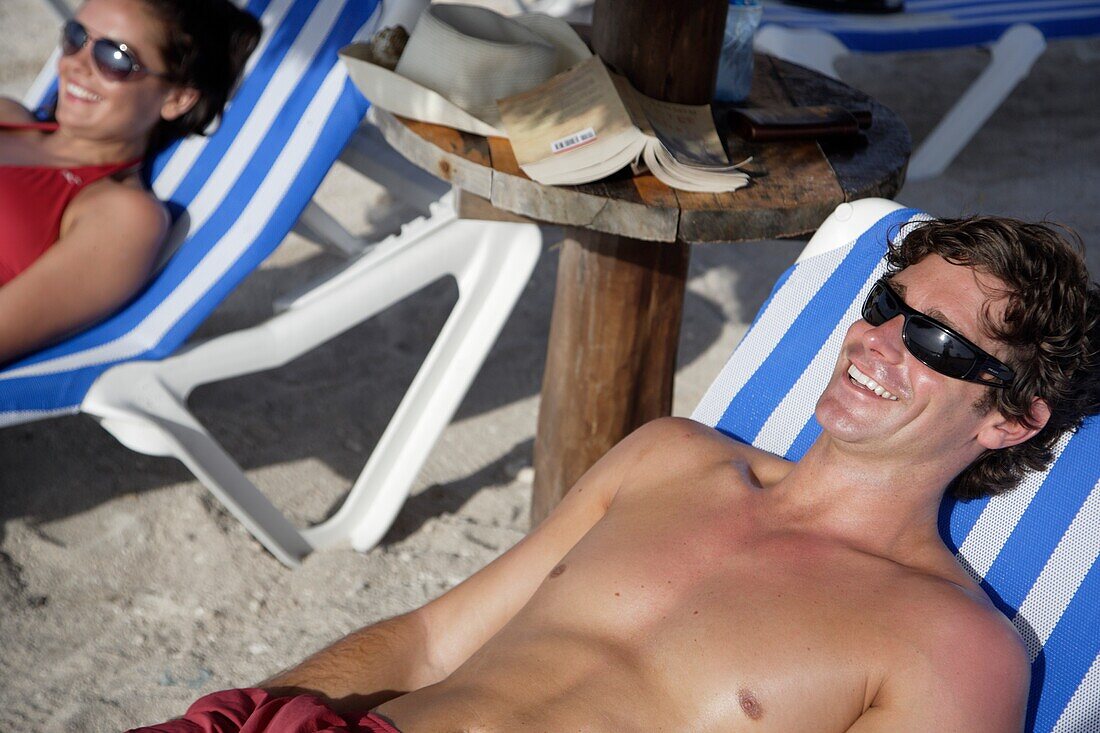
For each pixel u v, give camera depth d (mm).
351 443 3230
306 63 2873
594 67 2352
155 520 2826
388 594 2668
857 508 1694
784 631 1576
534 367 3641
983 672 1517
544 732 1541
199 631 2516
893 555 1689
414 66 2422
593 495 1924
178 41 2799
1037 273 1574
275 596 2639
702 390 3531
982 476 1790
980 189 4855
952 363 1579
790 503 1748
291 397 3400
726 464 1850
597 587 1716
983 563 1801
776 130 2385
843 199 2193
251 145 2867
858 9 4918
